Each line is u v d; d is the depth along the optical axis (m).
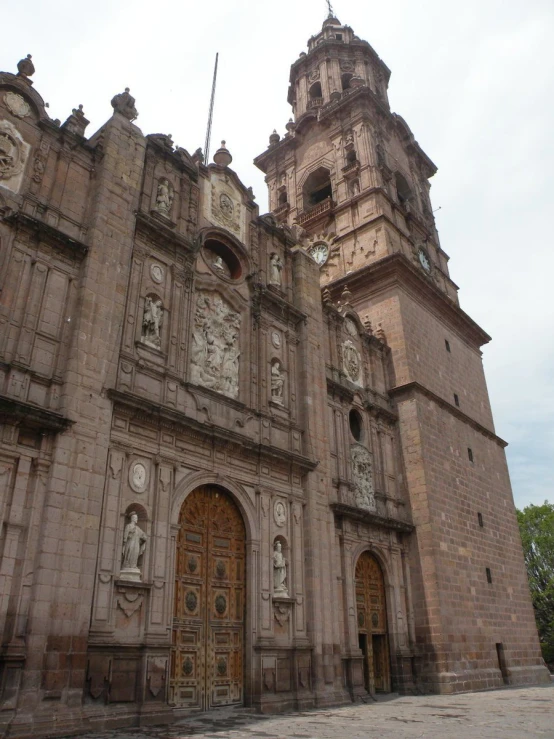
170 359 22.25
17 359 17.62
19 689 14.66
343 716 19.02
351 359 33.47
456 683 28.41
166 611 18.69
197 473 21.38
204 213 26.55
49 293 19.09
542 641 67.88
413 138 51.28
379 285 38.25
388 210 42.12
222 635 21.00
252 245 28.59
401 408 34.78
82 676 15.84
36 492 16.50
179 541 20.53
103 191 21.56
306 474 26.03
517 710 20.17
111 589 17.48
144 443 19.92
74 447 17.61
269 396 26.27
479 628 32.22
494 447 42.34
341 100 46.78
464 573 32.81
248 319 26.69
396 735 14.53
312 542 24.89
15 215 18.73
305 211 46.28
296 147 49.81
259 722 17.42
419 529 31.73
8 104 20.14
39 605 15.51
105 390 19.05
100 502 17.78
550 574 70.25
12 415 16.39
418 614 30.20
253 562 22.39
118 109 23.55
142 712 16.89
